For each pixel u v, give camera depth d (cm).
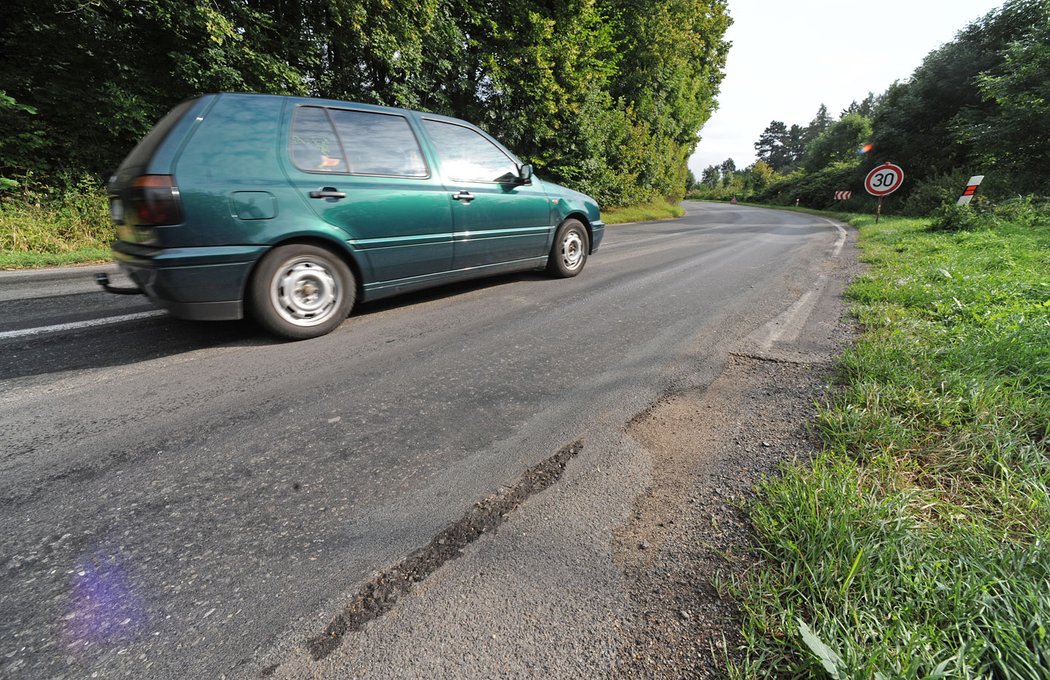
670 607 106
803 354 266
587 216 505
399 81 1069
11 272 483
